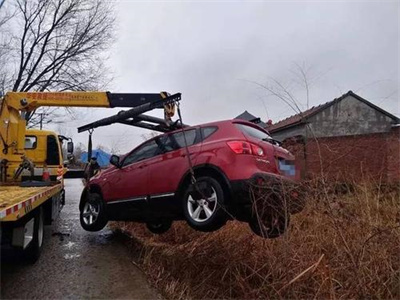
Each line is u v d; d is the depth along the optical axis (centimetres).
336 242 377
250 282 404
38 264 495
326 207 402
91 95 714
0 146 679
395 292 325
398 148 528
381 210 410
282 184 398
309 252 379
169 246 577
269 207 411
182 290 412
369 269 336
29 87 2038
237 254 453
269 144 467
